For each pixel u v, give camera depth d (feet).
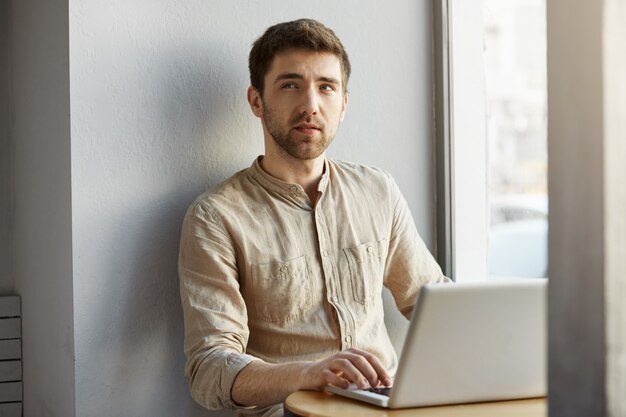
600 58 2.68
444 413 4.24
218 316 6.02
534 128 17.34
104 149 6.66
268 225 6.57
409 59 8.13
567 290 2.83
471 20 8.36
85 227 6.59
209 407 5.72
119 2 6.72
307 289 6.57
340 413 4.25
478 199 8.41
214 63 7.15
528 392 4.52
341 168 7.16
